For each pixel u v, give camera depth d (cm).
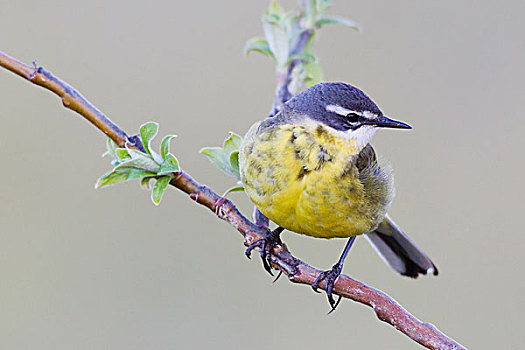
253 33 2009
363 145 1043
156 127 957
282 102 1264
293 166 988
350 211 1012
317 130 1005
